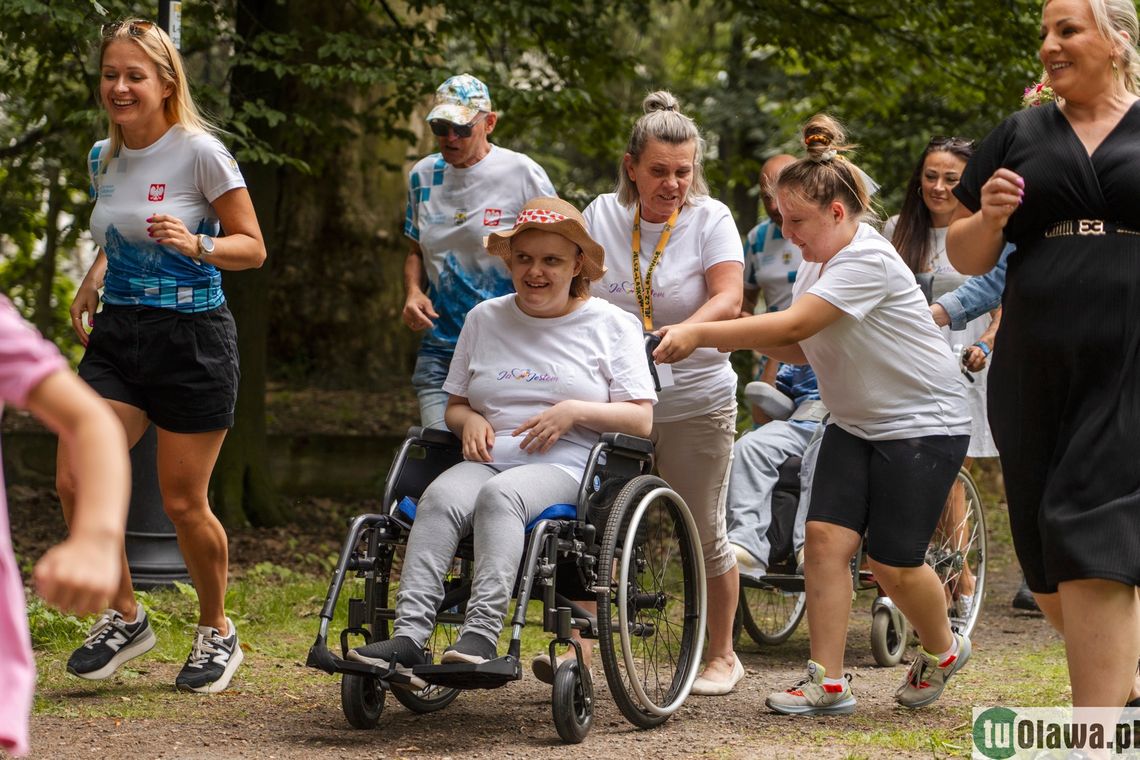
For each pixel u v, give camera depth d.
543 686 5.61
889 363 4.85
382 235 16.73
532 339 4.85
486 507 4.41
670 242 5.36
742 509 6.30
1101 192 3.84
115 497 1.94
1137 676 4.45
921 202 6.88
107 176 5.06
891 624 6.35
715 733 4.68
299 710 5.03
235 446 10.67
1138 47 4.04
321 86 10.62
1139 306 3.77
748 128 18.27
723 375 5.42
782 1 12.07
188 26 10.01
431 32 10.95
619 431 4.73
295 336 16.72
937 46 12.44
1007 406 3.98
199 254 4.77
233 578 8.48
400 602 4.38
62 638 6.15
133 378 5.01
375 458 12.35
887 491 4.91
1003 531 11.77
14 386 1.96
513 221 6.20
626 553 4.50
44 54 9.91
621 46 14.41
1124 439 3.72
